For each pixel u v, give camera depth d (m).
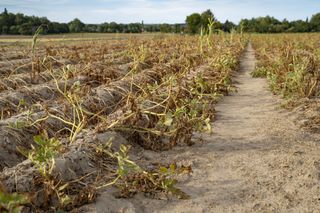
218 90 8.42
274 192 3.83
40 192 3.43
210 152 4.89
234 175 4.21
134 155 4.74
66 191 3.59
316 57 10.48
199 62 11.42
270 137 5.49
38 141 3.44
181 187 3.91
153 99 5.88
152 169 4.29
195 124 5.72
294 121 6.31
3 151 4.52
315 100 7.55
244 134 5.66
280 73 10.13
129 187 3.75
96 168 4.15
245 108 7.42
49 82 7.92
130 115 4.93
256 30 60.22
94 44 19.83
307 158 4.63
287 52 11.98
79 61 11.41
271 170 4.31
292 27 62.75
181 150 4.97
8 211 2.74
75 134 4.40
